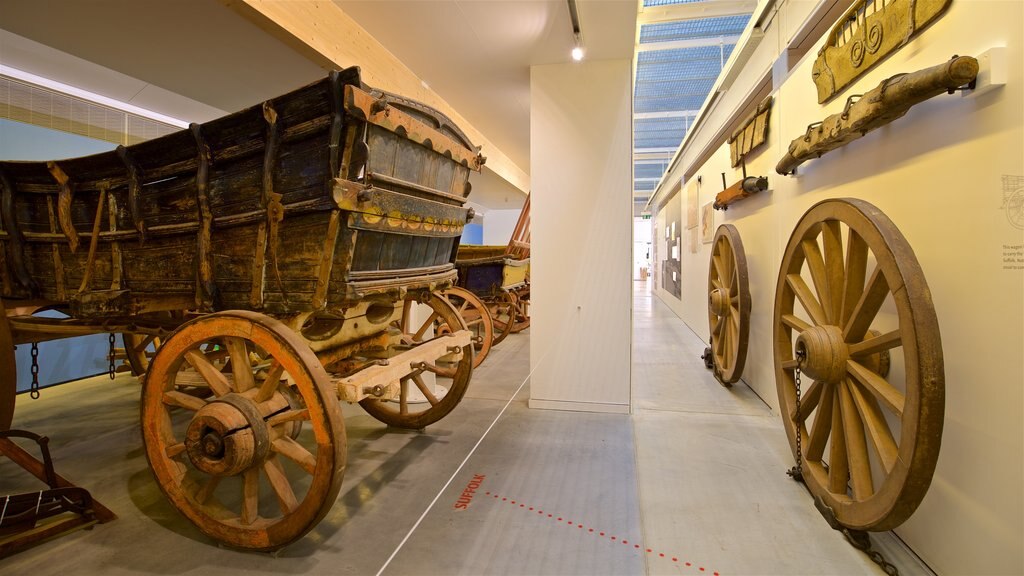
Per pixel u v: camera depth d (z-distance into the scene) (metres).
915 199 1.54
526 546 1.65
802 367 1.79
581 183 3.18
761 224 3.37
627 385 3.16
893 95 1.45
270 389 1.62
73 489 1.82
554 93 3.18
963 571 1.32
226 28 2.37
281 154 1.66
